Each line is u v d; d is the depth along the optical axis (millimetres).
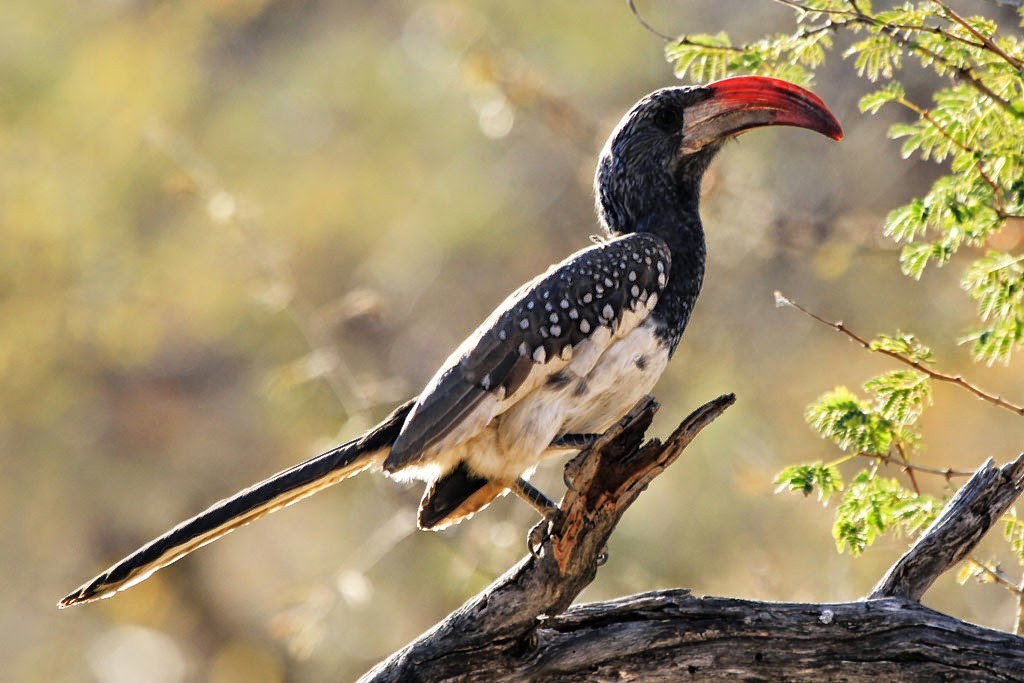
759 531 12953
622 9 16875
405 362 16625
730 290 15055
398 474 7148
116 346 17922
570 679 6449
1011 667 6086
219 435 18188
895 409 7090
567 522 6262
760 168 15117
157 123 17562
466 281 17344
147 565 6863
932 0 6715
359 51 18859
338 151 18375
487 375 6844
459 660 6480
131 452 18406
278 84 18984
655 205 7773
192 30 19234
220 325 17438
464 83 13703
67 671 18500
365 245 17859
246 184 18141
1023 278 6832
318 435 15867
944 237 7082
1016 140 6688
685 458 13508
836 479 7129
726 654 6312
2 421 18219
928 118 6871
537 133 16516
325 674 14625
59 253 18000
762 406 14320
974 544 6352
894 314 14203
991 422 13227
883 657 6195
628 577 12992
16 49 18688
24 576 18531
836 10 6816
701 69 7723
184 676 18188
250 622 17891
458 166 17938
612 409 7129
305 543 17281
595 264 7039
